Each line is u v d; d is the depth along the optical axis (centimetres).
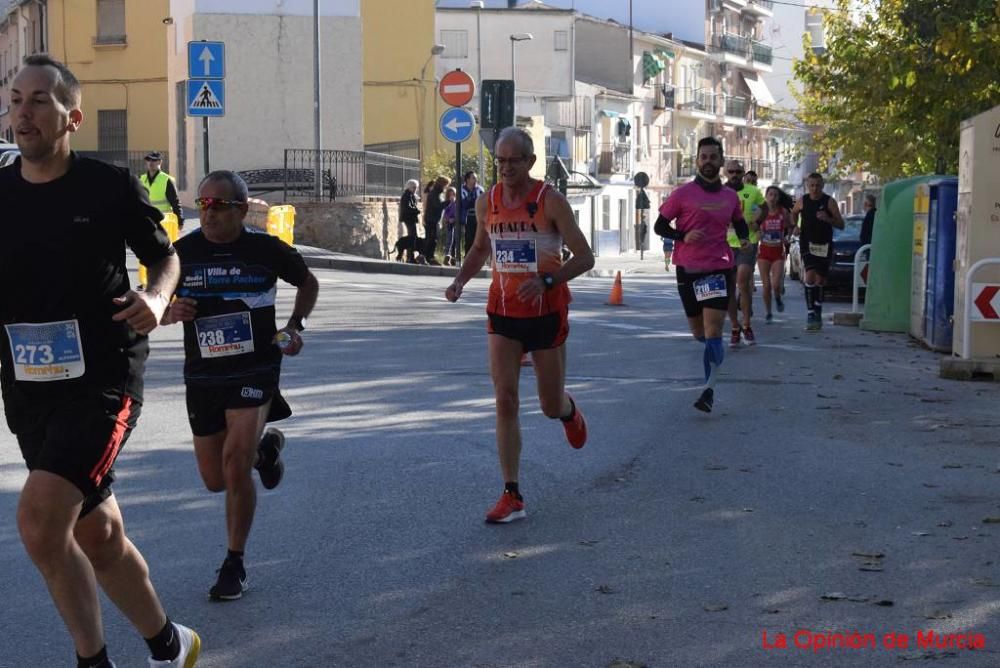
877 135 4197
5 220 445
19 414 452
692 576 625
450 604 584
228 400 612
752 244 1579
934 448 941
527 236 734
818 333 1775
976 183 1308
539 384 767
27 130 439
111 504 456
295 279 634
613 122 7094
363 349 1436
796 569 637
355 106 3384
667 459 895
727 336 1739
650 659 515
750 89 9050
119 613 572
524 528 713
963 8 2539
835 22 3086
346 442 942
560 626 554
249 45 3344
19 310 447
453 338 1542
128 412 458
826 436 983
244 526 598
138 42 4928
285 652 523
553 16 6538
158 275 466
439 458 890
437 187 2944
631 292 2655
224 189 610
